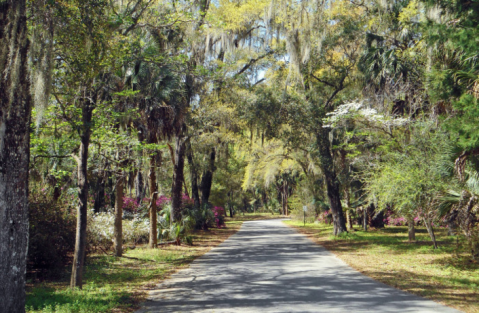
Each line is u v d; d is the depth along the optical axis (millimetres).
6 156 5500
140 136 16438
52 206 12664
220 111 22969
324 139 23953
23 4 5844
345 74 23344
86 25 9219
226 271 11961
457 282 9617
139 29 13359
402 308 7023
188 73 14633
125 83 14289
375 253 16312
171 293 8852
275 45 24750
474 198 10930
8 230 5430
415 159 13562
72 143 12055
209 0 19344
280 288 9125
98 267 13188
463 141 8406
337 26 22547
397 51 17750
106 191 25859
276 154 30609
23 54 5801
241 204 80188
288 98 23125
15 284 5422
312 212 43031
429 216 13227
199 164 32656
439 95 10180
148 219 23219
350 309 6988
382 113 17141
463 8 10148
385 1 18266
